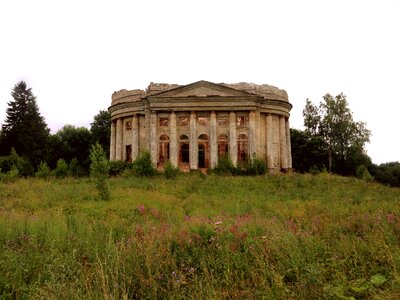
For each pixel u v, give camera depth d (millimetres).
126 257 7785
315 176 41094
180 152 52812
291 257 7539
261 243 8750
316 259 7855
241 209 20344
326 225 11109
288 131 59781
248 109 51719
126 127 59094
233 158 50625
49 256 8109
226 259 7891
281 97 57906
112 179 37562
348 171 71312
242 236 9516
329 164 69312
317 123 74062
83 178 38500
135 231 10922
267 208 21328
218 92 52344
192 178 37875
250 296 6293
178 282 6707
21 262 7590
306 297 6121
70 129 76312
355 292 6332
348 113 72312
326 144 72125
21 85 68375
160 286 6781
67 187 29375
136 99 57531
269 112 55938
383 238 8508
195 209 21516
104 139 78125
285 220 14062
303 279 6664
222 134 52625
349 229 10766
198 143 53375
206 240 9484
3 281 6805
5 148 66062
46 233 10375
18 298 6559
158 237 9461
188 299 6398
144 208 20469
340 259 7762
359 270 7188
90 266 7984
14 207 21594
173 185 32938
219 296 6387
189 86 52219
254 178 38469
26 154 65375
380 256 7547
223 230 10156
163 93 51812
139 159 40969
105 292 5824
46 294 6156
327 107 73188
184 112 52219
